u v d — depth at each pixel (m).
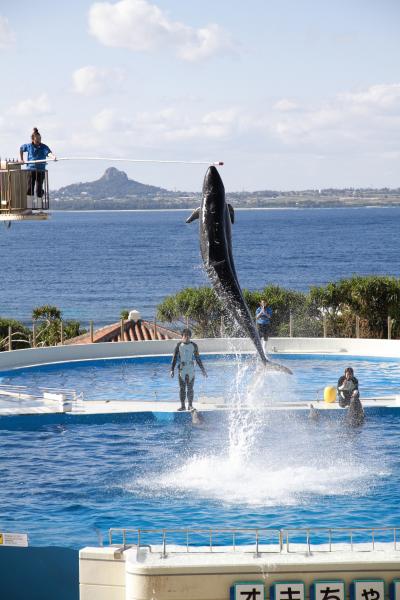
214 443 23.22
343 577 12.72
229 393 30.28
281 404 27.20
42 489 19.11
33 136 21.05
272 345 38.81
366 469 20.53
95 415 25.83
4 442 23.58
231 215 18.59
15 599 13.95
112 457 21.91
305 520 16.86
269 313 35.69
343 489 18.88
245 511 17.47
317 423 25.55
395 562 12.70
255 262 176.38
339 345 38.66
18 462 21.50
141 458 21.78
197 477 19.95
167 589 12.62
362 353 37.97
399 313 42.25
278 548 13.33
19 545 13.93
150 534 16.16
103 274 162.62
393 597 12.68
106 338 44.06
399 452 22.11
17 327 51.03
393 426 25.06
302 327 43.56
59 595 13.84
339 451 22.27
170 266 174.88
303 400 28.66
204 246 18.12
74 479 19.91
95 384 32.22
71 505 17.94
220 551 13.23
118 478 19.95
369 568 12.70
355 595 12.59
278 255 192.12
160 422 25.91
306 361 37.50
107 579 13.22
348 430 24.59
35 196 21.02
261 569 12.67
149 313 112.12
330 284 43.94
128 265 179.00
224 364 36.75
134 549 13.35
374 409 26.52
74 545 15.13
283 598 12.60
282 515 17.17
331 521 16.77
